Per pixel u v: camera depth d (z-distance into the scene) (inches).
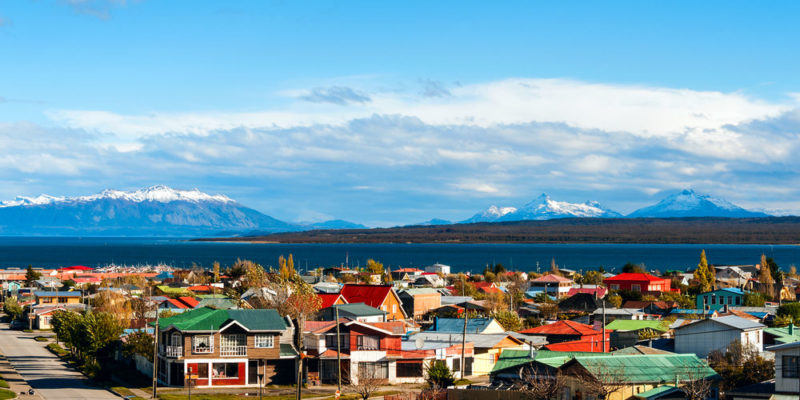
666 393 2731.3
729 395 2605.8
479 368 4035.4
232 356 3644.2
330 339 3750.0
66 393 3486.7
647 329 4549.7
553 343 4210.1
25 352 5162.4
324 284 7544.3
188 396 3304.6
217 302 6038.4
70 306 7057.1
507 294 7637.8
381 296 5644.7
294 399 3272.6
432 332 4367.6
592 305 6427.2
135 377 3971.5
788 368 2453.2
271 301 5275.6
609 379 2726.4
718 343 3631.9
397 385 3698.3
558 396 2819.9
